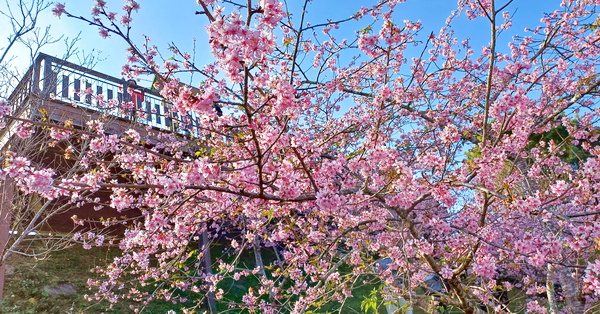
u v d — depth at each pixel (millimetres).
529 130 3963
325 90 5773
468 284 5020
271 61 5473
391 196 3604
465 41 6555
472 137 5578
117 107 6859
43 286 8461
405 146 6031
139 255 3762
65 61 7336
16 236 8266
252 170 3258
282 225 4930
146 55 4133
